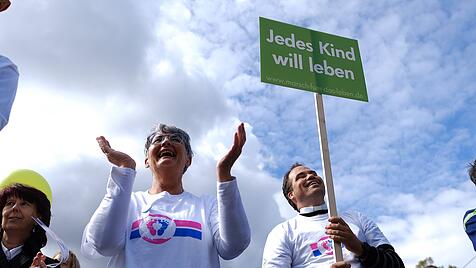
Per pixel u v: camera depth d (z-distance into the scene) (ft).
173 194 12.41
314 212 13.00
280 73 13.02
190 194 12.66
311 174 13.66
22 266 10.11
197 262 10.98
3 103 7.80
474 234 12.34
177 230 11.28
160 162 12.33
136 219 11.59
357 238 11.16
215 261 11.43
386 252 11.60
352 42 14.64
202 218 11.93
